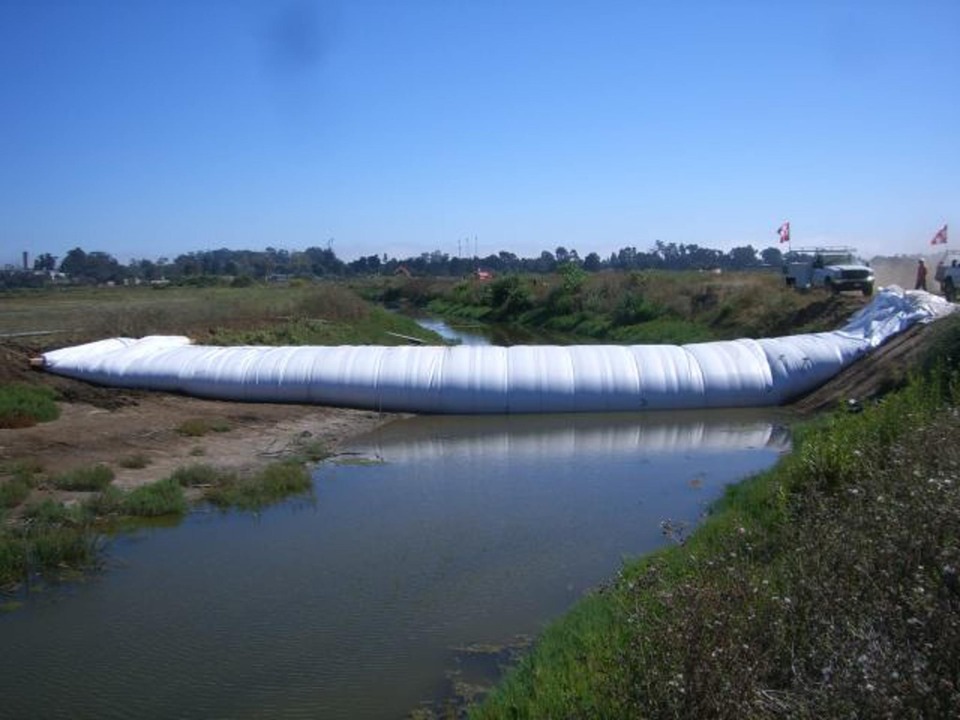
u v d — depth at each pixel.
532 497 16.89
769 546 9.56
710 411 26.59
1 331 34.81
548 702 7.75
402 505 16.47
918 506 7.12
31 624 11.27
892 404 13.41
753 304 42.41
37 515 14.81
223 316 40.38
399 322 50.03
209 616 11.44
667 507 15.91
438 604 11.68
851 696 5.12
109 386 27.81
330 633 10.85
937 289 45.69
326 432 24.00
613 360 27.39
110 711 9.08
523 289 69.19
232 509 16.31
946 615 5.59
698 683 5.72
